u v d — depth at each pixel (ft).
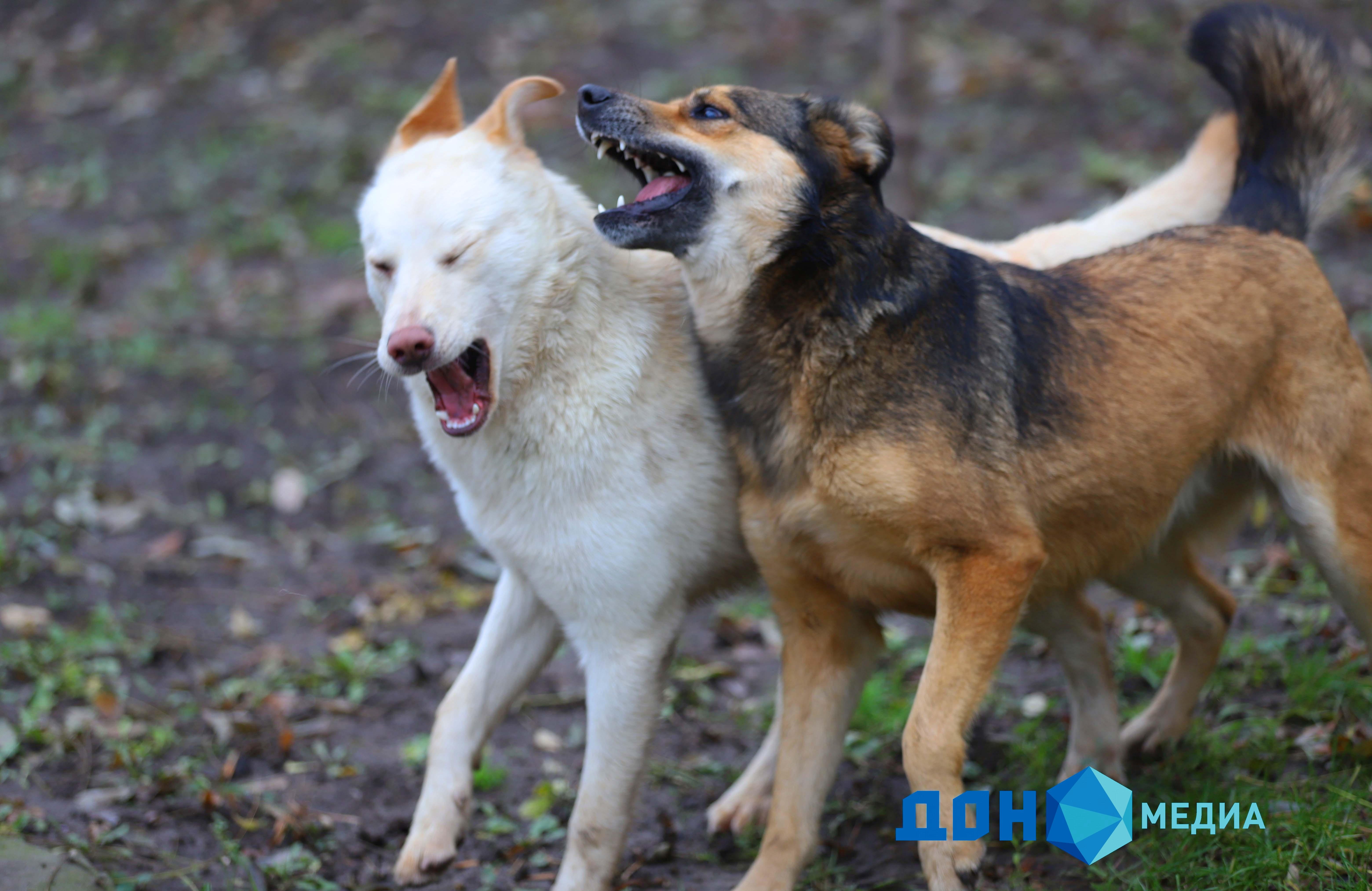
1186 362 15.92
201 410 34.58
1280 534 24.76
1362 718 17.97
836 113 15.33
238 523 29.84
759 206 14.93
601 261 15.83
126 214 46.75
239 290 41.19
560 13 57.21
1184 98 45.93
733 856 17.46
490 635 16.66
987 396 14.83
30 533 28.04
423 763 20.04
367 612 25.66
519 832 18.30
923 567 14.79
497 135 15.49
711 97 15.49
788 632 15.99
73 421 33.88
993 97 48.29
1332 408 16.51
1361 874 14.07
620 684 15.56
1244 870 14.43
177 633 24.89
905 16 34.09
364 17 59.11
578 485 15.21
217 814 18.26
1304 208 18.57
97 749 20.11
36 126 54.03
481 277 14.69
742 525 15.74
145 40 60.08
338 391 35.50
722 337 15.40
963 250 16.34
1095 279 16.52
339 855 17.61
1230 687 19.74
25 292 41.39
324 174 47.96
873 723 20.20
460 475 15.80
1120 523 16.05
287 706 21.80
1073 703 17.80
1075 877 15.57
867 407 14.56
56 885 15.53
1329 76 18.49
